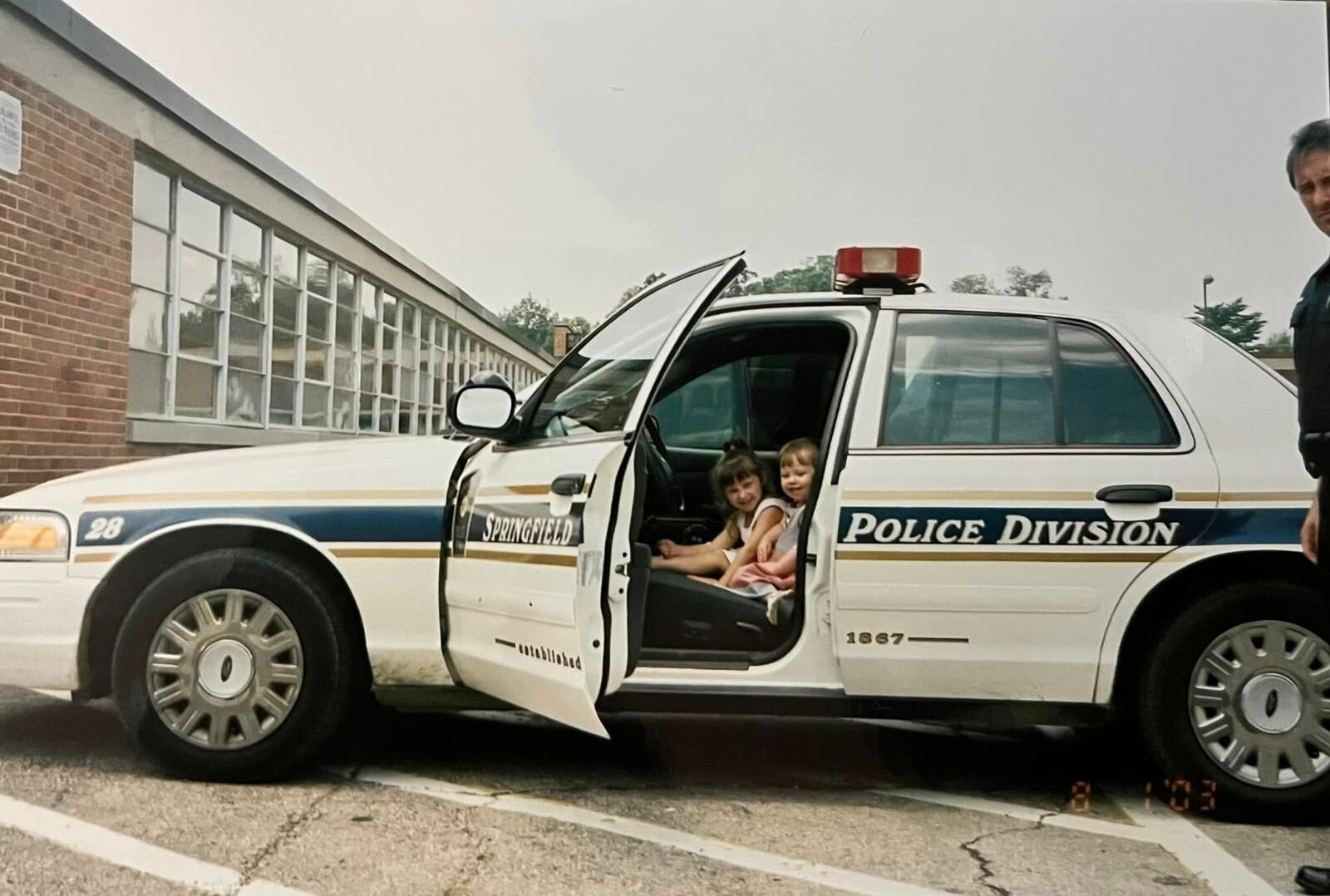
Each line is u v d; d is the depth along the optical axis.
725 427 5.39
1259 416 4.16
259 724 4.17
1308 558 3.63
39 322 8.33
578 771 4.55
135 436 9.51
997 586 4.02
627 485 3.88
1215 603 4.04
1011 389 4.22
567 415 4.16
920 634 4.04
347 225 13.78
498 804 4.11
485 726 5.20
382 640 4.21
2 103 7.86
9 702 5.32
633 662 3.98
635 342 4.17
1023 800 4.34
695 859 3.63
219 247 11.15
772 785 4.46
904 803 4.28
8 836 3.62
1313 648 4.03
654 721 5.40
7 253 7.98
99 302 8.99
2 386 7.95
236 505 4.25
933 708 4.09
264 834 3.71
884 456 4.11
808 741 5.13
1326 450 3.42
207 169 10.59
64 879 3.32
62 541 4.25
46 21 8.12
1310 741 4.04
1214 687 4.07
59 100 8.45
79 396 8.79
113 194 9.13
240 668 4.16
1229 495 4.04
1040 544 4.02
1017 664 4.02
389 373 15.72
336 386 14.03
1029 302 4.37
